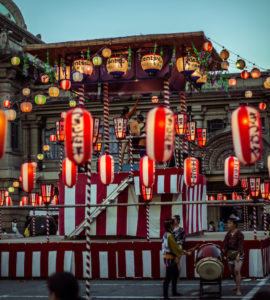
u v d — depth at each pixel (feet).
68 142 31.35
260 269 46.73
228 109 136.36
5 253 50.67
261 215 127.24
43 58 53.47
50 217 84.94
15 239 56.65
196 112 138.31
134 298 38.70
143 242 48.01
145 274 47.80
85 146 31.24
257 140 29.89
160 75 49.01
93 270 48.57
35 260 49.88
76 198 53.36
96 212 52.01
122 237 51.98
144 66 47.42
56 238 57.47
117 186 52.21
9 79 135.74
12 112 74.23
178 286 43.75
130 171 52.21
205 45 47.96
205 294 39.47
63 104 143.43
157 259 47.62
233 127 30.27
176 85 55.21
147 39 47.91
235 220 40.45
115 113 138.10
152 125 30.89
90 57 51.13
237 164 45.80
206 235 60.59
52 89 59.26
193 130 60.54
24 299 39.14
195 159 47.55
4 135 26.11
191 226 55.06
